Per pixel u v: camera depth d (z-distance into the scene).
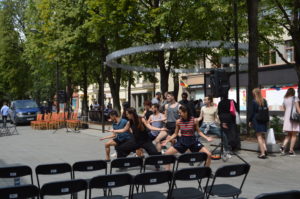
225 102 10.05
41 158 11.56
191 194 5.12
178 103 10.88
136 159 6.33
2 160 11.37
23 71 41.75
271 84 28.11
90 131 21.89
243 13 16.06
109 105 30.33
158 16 16.39
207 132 10.55
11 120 31.98
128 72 30.23
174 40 19.47
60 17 24.80
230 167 5.07
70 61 26.20
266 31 17.80
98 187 4.84
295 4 14.23
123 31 19.02
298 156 10.26
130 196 5.09
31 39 30.28
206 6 14.31
